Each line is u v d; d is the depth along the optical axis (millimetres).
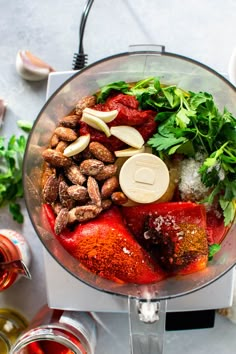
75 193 404
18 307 518
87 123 409
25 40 514
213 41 505
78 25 513
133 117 402
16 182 506
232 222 412
